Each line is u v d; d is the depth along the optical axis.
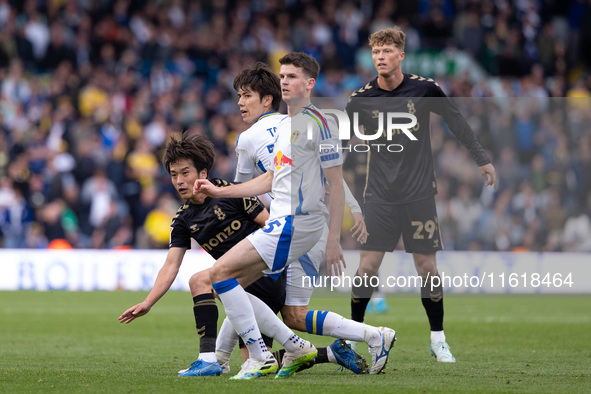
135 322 33.62
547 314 38.00
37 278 49.28
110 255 49.53
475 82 69.69
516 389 15.74
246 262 16.83
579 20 76.06
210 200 17.97
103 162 56.28
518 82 70.31
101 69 63.53
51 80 64.50
